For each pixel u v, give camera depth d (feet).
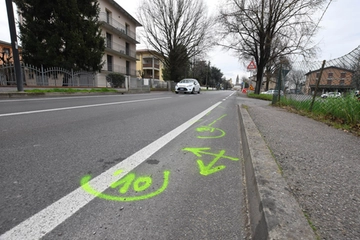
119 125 12.55
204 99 39.47
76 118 14.15
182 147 8.81
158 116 16.55
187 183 5.71
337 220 3.58
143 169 6.49
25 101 23.04
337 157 6.86
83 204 4.56
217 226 4.01
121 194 5.03
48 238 3.55
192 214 4.36
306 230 3.25
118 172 6.18
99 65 51.88
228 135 11.23
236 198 5.04
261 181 4.80
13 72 33.22
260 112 18.45
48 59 42.32
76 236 3.62
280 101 26.48
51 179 5.59
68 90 37.58
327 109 16.17
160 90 84.43
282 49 60.70
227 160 7.52
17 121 12.39
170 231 3.83
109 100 28.66
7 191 4.93
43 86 35.88
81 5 46.98
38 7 41.96
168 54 96.27
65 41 44.62
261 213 3.79
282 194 4.25
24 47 42.88
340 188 4.74
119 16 91.50
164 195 5.07
